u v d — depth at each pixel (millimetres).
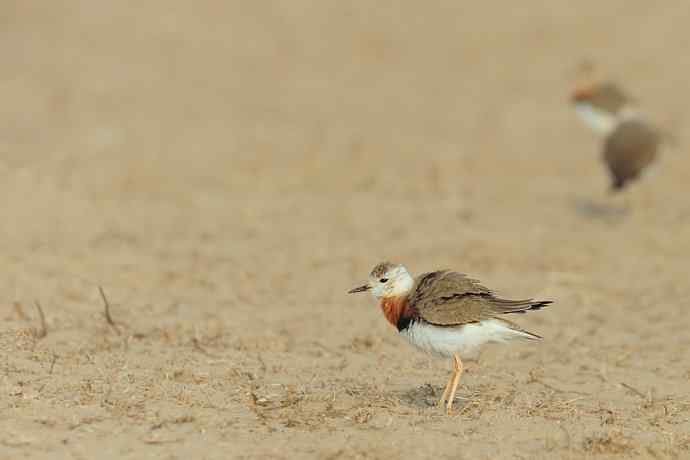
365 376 10695
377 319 13219
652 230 18406
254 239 17156
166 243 16547
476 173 22266
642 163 18922
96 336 11578
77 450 8266
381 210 19281
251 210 18938
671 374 11102
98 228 17078
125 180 20203
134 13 35500
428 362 11359
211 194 19859
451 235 17688
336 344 12000
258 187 20547
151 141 23562
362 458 8266
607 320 13469
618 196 20812
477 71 31281
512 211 19500
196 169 21547
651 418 9570
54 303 12883
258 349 11547
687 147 23844
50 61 30594
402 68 31625
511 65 31578
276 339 12008
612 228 18547
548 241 17531
